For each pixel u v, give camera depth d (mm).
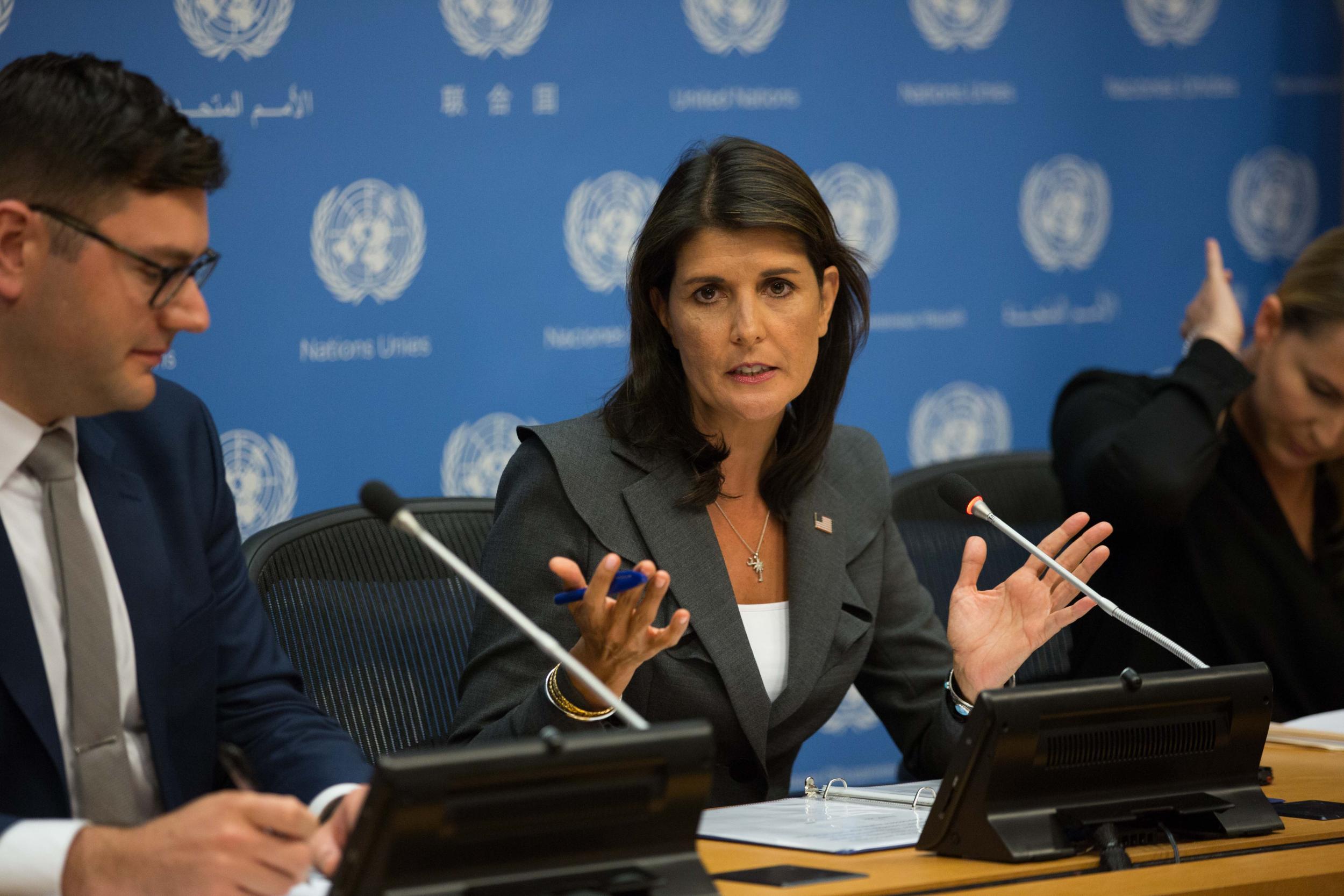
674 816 4344
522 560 6949
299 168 11398
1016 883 4723
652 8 12578
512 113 12133
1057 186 14328
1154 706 5156
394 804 3857
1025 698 4875
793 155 13203
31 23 10461
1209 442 9320
